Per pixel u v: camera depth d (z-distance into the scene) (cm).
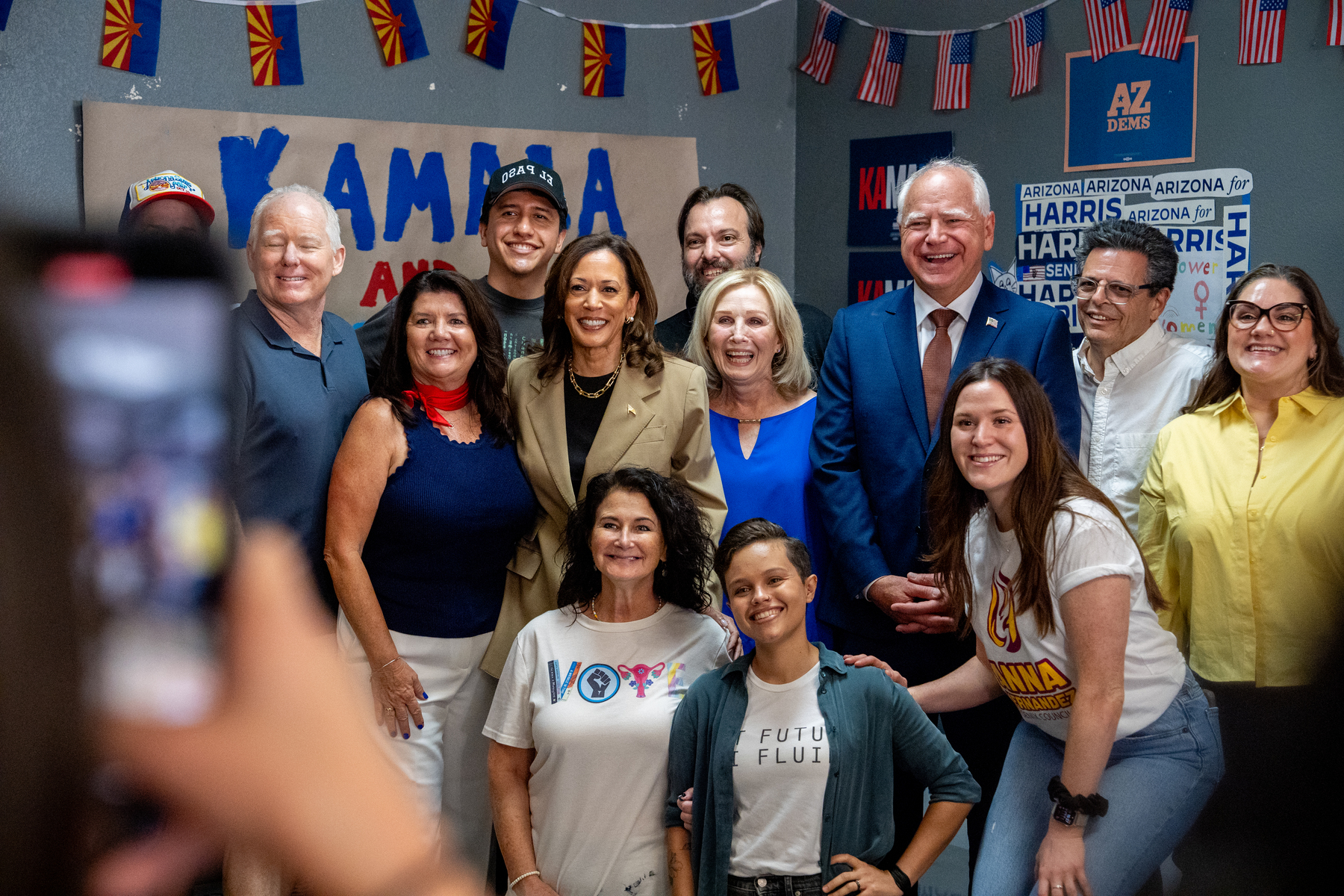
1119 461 285
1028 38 368
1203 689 223
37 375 19
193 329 21
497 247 281
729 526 269
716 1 409
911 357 264
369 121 339
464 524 226
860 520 261
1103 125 354
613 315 236
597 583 223
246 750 21
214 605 21
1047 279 372
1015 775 213
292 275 230
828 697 203
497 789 220
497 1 358
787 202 436
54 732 19
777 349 274
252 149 320
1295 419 237
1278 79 317
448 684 232
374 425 223
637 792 211
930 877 302
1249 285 243
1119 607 187
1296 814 48
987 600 209
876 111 411
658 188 398
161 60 305
